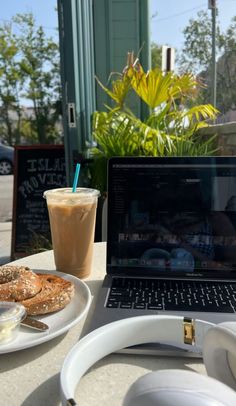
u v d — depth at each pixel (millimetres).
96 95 3029
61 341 585
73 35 2117
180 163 838
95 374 503
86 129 2535
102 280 842
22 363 529
